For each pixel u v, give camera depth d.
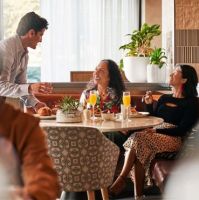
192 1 5.20
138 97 5.00
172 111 4.15
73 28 7.45
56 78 7.46
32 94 3.69
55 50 7.43
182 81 4.15
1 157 1.18
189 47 5.21
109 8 7.47
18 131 1.26
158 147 3.86
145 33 5.70
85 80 6.21
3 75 3.70
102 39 7.48
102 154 3.06
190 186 2.94
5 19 7.39
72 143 2.97
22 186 1.21
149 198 3.94
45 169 1.22
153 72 5.51
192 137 3.98
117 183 3.90
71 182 3.04
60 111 3.67
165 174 3.27
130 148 3.89
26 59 3.95
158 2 7.12
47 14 7.38
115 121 3.80
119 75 4.42
